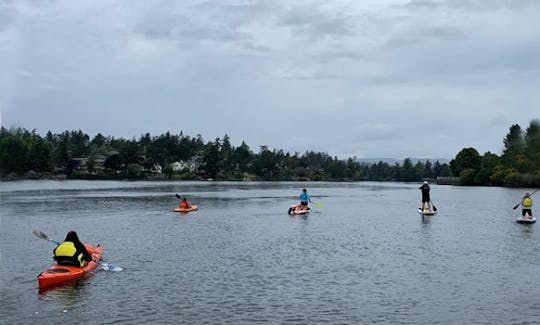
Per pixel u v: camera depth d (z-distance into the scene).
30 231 35.22
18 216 45.72
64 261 20.80
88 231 35.19
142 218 44.41
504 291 18.42
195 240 30.84
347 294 18.09
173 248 27.77
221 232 34.69
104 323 15.01
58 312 16.08
